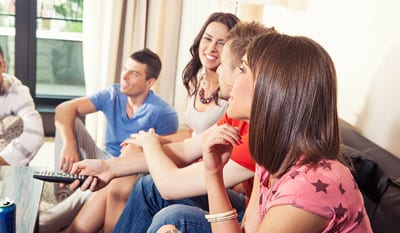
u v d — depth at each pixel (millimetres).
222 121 1378
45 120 3025
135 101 2031
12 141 1841
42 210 1540
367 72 1745
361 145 1492
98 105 2023
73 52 3189
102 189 1418
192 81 1890
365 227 873
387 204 1104
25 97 1916
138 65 1945
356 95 1825
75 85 3279
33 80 3113
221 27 1709
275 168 907
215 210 1007
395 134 1518
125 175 1369
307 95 842
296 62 849
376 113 1654
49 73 3199
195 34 2934
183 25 2910
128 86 1956
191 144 1430
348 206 828
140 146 1467
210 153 1033
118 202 1410
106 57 2816
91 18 2770
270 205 864
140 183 1352
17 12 2924
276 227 827
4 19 2959
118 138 2078
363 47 1786
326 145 864
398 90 1519
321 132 863
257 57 896
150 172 1310
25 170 1427
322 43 2170
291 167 889
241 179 1208
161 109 2021
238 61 1176
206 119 1725
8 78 1919
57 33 3105
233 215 1006
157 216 1159
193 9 2883
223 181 1088
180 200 1309
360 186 1290
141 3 2752
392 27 1587
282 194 846
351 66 1882
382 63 1638
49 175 1285
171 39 2912
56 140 1812
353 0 1890
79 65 3229
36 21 2998
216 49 1699
